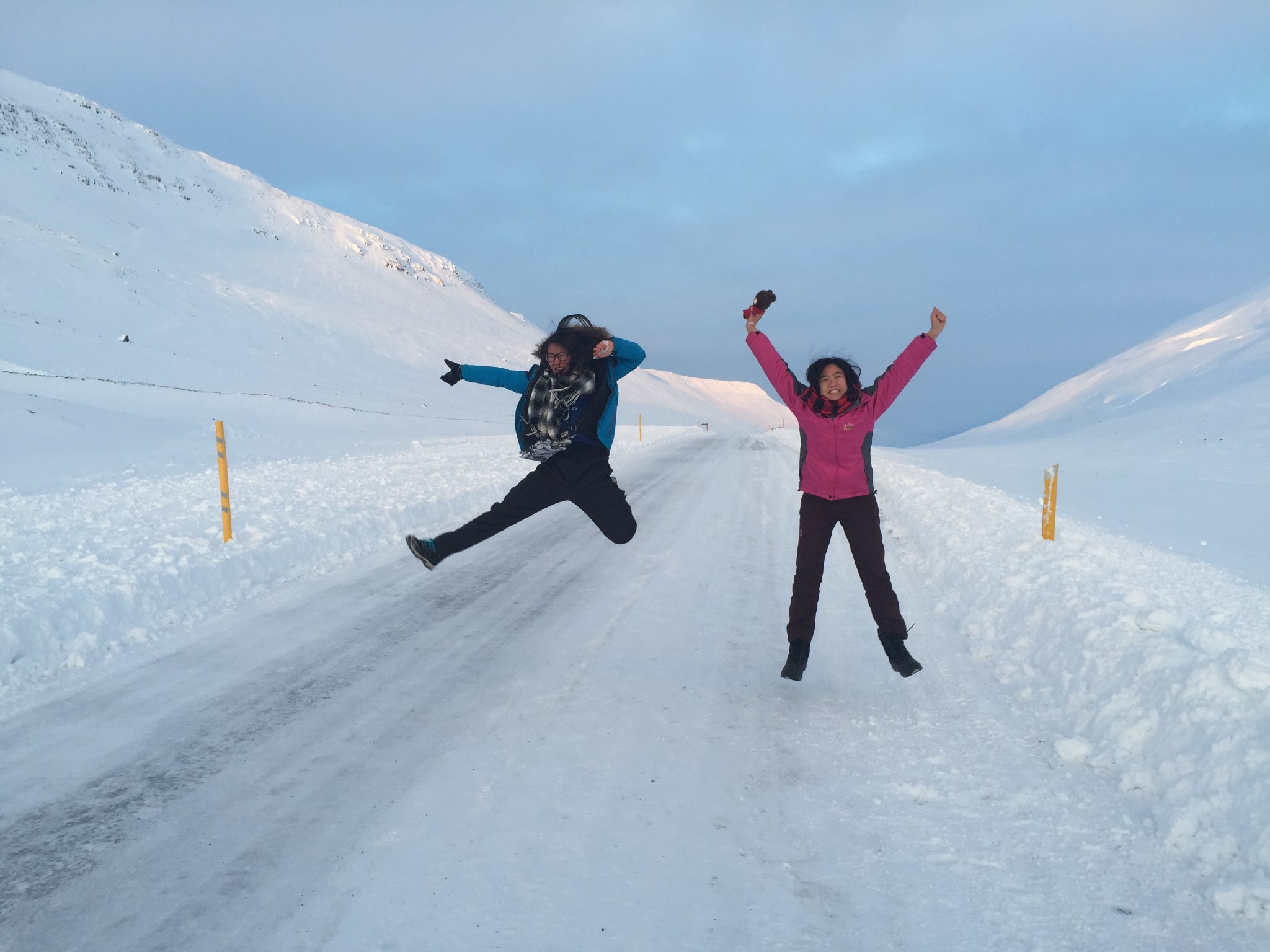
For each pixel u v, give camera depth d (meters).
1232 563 6.67
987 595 5.29
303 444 18.53
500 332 145.50
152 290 70.69
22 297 57.06
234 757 3.02
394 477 11.53
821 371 3.56
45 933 1.98
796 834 2.54
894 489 11.57
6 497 9.52
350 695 3.68
